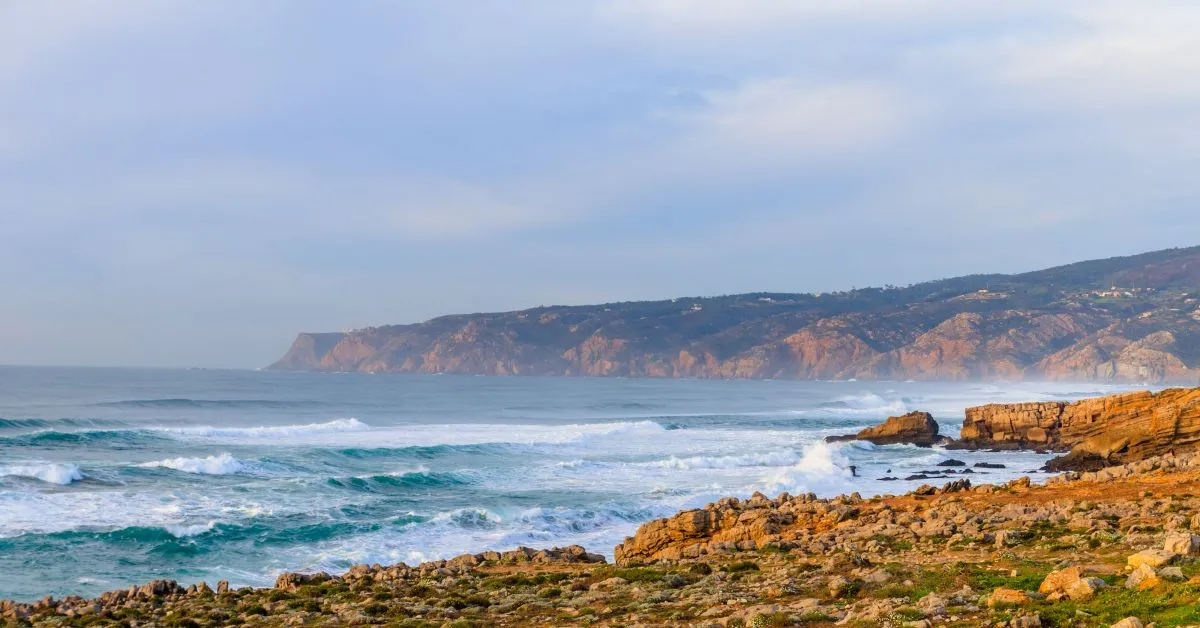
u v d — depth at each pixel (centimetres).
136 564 3644
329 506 4869
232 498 5038
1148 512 2675
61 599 2827
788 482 5819
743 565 2498
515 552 3234
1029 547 2338
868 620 1600
